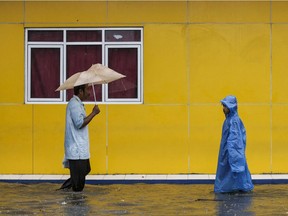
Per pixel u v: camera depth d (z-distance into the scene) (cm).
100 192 1700
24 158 1923
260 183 1822
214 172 1917
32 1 1928
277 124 1919
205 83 1920
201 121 1919
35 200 1586
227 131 1661
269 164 1919
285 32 1920
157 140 1920
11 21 1928
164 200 1585
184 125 1920
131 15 1922
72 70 1938
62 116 1923
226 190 1667
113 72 1669
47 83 1938
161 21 1922
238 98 1920
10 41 1931
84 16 1923
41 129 1927
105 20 1923
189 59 1922
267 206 1499
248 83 1920
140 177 1867
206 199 1595
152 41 1922
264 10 1919
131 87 1930
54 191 1714
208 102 1919
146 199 1602
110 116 1919
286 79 1920
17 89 1930
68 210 1463
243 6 1919
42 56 1939
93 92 1923
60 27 1931
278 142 1919
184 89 1920
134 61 1931
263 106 1919
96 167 1919
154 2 1923
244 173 1662
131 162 1919
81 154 1669
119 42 1930
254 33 1920
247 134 1920
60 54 1938
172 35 1922
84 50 1936
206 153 1919
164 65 1923
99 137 1919
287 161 1919
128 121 1919
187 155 1917
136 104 1919
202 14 1919
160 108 1920
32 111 1923
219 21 1920
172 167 1919
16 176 1897
